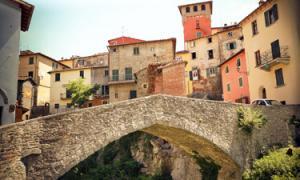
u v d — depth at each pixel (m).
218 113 17.67
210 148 18.47
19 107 23.19
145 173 30.56
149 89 30.58
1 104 16.73
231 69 37.62
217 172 21.16
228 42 47.38
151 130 17.38
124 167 31.91
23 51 46.97
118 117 14.24
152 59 41.12
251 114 18.03
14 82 17.72
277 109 19.34
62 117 12.50
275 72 24.39
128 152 34.25
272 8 24.50
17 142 10.88
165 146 29.45
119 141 35.81
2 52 17.16
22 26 20.91
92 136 13.18
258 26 27.20
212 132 17.12
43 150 11.66
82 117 13.11
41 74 46.09
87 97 41.94
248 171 16.84
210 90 47.22
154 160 30.23
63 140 12.28
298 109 19.45
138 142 33.25
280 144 18.64
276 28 23.80
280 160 15.62
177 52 50.44
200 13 54.75
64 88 45.69
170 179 27.69
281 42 22.45
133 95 41.22
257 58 27.81
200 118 16.95
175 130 16.92
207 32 53.66
